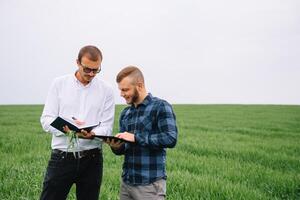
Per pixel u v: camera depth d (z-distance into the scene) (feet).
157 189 16.58
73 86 18.49
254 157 43.78
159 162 16.70
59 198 18.69
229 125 85.66
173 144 16.12
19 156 40.16
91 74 17.40
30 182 28.22
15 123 79.00
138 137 16.19
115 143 16.71
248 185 30.32
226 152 45.98
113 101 19.31
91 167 18.74
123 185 17.26
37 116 99.91
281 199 27.61
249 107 164.45
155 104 16.69
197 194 27.02
